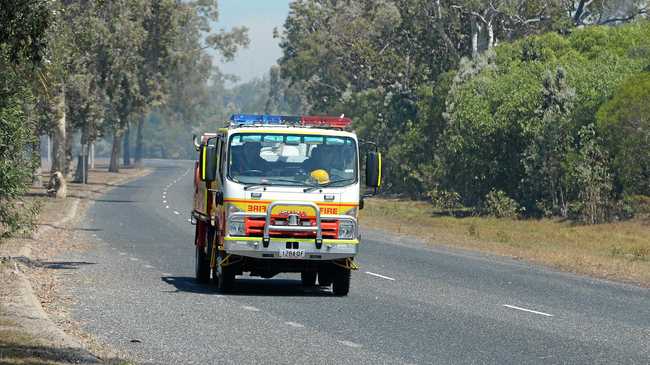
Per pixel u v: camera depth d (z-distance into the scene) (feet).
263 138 166.71
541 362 108.58
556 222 446.60
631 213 429.79
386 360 106.73
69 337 111.65
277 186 164.66
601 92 476.54
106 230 325.42
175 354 107.34
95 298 154.20
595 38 590.55
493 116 503.61
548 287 193.98
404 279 200.23
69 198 529.45
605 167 440.86
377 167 165.37
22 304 136.98
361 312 146.51
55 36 246.27
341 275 167.53
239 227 163.94
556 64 526.57
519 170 504.02
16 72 166.91
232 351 110.11
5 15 114.11
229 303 153.69
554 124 475.31
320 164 166.81
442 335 126.11
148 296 159.22
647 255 293.02
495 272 222.48
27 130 181.27
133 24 610.24
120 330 123.24
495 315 147.74
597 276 223.51
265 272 172.24
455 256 266.36
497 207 480.64
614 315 153.28
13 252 225.35
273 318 137.69
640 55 533.96
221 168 168.96
